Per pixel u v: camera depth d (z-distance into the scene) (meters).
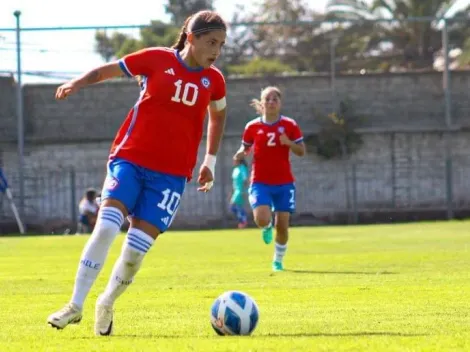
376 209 103.69
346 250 57.09
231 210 100.50
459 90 104.81
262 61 118.44
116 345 18.22
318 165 103.94
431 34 134.38
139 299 29.47
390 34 134.38
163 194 20.98
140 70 21.14
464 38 129.50
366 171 103.75
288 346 17.56
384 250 55.97
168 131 21.00
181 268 44.62
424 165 104.00
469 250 53.84
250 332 19.94
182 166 21.23
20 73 96.44
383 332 20.11
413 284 33.19
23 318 24.61
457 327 21.05
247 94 103.00
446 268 41.22
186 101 21.17
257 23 98.31
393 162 103.81
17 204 100.00
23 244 72.00
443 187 103.88
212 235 82.75
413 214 103.75
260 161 44.91
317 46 125.12
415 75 104.56
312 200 103.81
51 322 19.97
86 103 102.50
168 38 101.69
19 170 98.50
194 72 21.38
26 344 18.70
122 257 20.81
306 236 75.31
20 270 45.19
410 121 104.69
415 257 48.97
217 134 23.22
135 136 20.94
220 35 21.17
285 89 104.69
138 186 20.80
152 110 21.03
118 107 102.56
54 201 101.19
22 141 96.88
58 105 101.94
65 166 101.75
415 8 141.50
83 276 20.12
